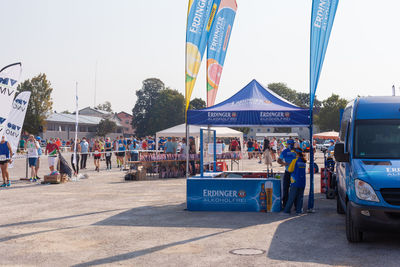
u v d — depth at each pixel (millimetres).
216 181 10781
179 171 20938
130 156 27203
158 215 10195
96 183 17656
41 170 25156
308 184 16922
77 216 10102
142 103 115250
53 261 6305
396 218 6551
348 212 7215
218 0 12516
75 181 18484
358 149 7586
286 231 8289
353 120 8078
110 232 8320
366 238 7664
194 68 11891
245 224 9031
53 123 77875
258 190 10617
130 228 8695
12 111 18781
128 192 14594
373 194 6676
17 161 34469
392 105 8148
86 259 6398
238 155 22141
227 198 10734
